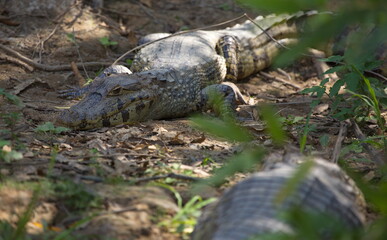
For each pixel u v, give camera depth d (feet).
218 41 52.24
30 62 48.03
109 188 24.44
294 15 56.39
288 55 12.99
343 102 44.70
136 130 36.24
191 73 44.04
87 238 20.16
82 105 37.09
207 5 66.95
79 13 56.75
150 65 45.03
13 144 30.19
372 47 13.01
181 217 21.89
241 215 16.63
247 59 52.75
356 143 32.40
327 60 40.22
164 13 63.67
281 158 22.91
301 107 44.80
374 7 12.43
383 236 16.25
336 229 15.39
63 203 22.70
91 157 28.78
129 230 20.92
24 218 19.65
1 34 52.49
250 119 41.86
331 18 12.85
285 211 15.75
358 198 21.08
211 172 28.09
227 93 43.27
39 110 39.50
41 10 55.31
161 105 40.75
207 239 17.39
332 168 20.85
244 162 18.29
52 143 31.94
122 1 62.59
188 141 34.19
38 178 24.43
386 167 23.91
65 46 52.01
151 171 27.12
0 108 38.22
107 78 39.24
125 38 56.24
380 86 41.32
